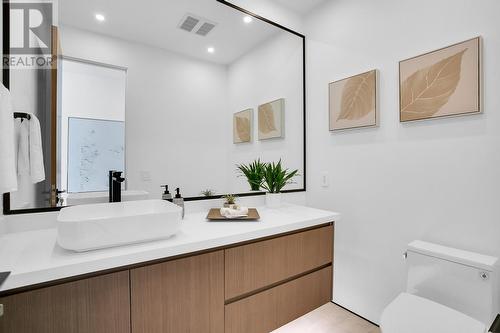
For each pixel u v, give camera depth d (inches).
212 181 73.4
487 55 53.8
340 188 82.7
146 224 41.4
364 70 75.9
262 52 82.7
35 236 46.2
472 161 55.9
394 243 69.6
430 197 62.5
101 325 37.4
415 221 65.3
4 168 33.2
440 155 60.7
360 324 75.4
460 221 57.7
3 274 30.7
